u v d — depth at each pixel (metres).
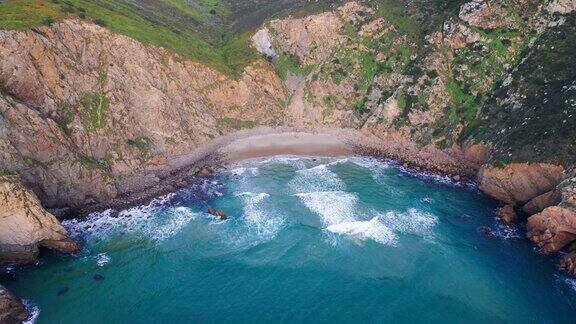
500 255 52.03
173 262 51.56
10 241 49.06
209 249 53.62
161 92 73.81
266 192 65.25
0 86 56.81
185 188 65.75
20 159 53.59
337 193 64.44
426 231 56.16
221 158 74.19
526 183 59.00
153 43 78.38
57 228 51.41
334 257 51.81
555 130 58.88
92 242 54.38
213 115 80.75
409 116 77.56
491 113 71.31
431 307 45.03
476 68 76.69
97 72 68.44
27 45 60.59
